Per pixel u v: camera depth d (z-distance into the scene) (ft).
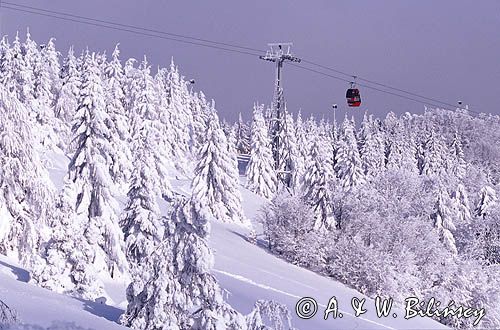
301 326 111.34
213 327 65.77
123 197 198.39
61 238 93.40
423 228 190.80
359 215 192.54
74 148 123.85
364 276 170.71
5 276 80.53
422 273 180.96
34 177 110.11
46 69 262.47
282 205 200.13
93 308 78.33
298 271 177.68
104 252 116.26
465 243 226.99
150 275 67.67
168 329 66.13
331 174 244.63
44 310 58.80
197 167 231.71
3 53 256.93
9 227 106.63
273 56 243.19
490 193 251.60
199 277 67.62
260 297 125.59
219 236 196.44
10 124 107.45
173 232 67.31
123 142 204.23
